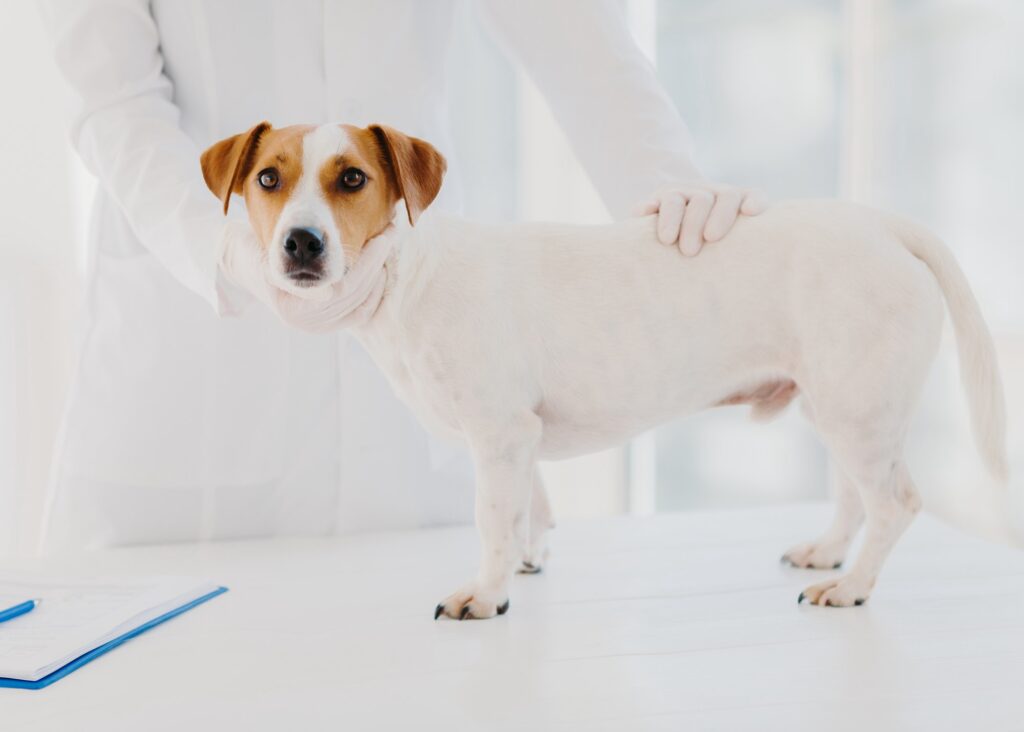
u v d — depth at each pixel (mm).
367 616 1116
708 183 1281
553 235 1203
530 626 1073
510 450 1125
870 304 1107
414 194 1065
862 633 1038
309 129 1082
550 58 1442
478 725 823
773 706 854
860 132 2705
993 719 825
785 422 2850
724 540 1438
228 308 1252
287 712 854
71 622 1044
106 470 1485
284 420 1511
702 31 2672
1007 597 1160
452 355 1108
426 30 1475
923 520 1545
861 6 2662
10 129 2160
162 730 822
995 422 1155
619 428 1224
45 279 2219
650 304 1162
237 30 1438
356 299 1081
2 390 2213
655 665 952
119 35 1374
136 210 1322
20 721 842
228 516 1530
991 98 2371
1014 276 2326
